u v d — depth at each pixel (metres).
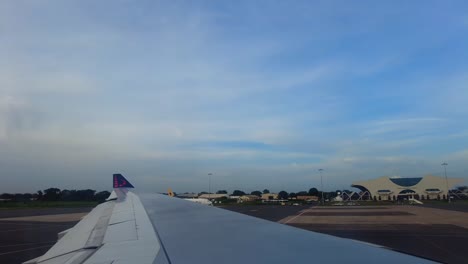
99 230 6.12
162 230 4.93
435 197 174.25
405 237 29.62
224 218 6.03
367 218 52.19
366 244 3.63
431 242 26.61
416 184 177.12
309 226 39.72
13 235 30.48
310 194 199.12
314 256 3.00
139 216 6.87
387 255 3.03
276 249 3.33
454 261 18.86
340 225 41.00
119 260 3.48
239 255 3.12
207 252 3.33
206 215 6.55
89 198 137.38
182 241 4.00
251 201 153.12
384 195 177.50
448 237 29.73
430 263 2.75
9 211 75.50
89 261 3.71
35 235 30.48
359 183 181.88
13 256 19.88
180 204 9.19
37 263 4.69
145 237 4.61
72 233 6.62
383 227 38.50
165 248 3.67
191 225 5.25
